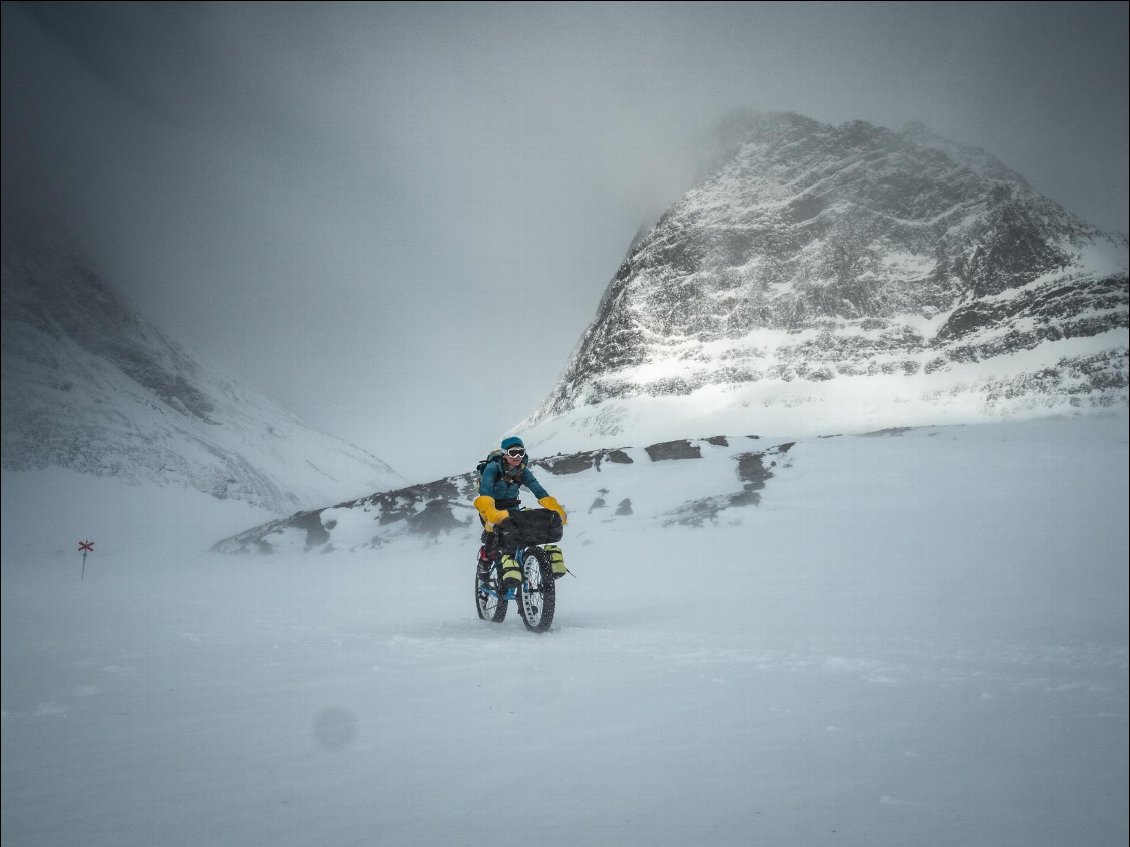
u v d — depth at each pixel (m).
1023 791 2.39
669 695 4.09
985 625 17.16
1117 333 150.00
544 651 6.09
